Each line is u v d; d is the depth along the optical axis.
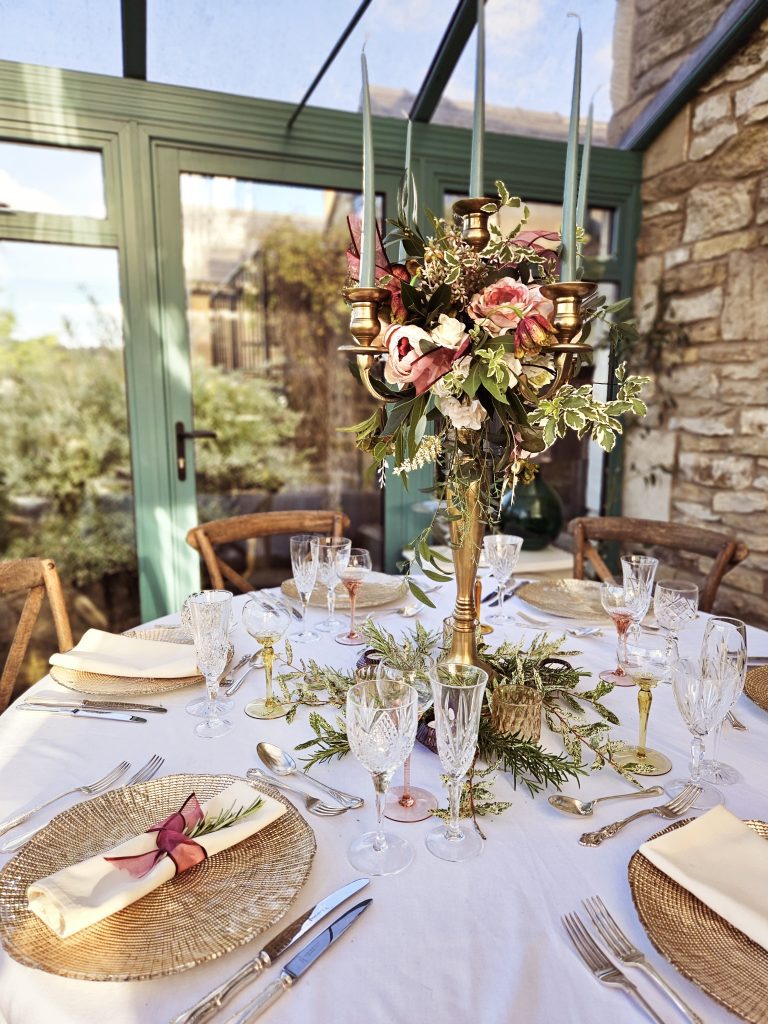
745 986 0.54
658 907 0.62
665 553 2.85
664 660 0.98
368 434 0.94
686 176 2.63
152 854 0.66
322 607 1.50
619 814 0.78
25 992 0.55
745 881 0.63
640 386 0.85
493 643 1.28
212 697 1.01
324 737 0.90
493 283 0.86
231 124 2.34
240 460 2.68
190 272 2.46
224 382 2.60
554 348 0.84
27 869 0.67
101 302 2.38
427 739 0.92
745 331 2.45
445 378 0.81
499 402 0.81
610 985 0.56
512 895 0.66
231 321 2.57
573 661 1.22
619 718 1.01
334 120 2.46
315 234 2.63
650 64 2.52
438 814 0.76
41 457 2.46
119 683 1.09
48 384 2.40
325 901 0.64
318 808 0.78
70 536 2.53
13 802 0.80
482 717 0.88
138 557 2.50
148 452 2.44
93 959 0.56
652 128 2.72
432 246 0.85
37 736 0.95
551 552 2.74
